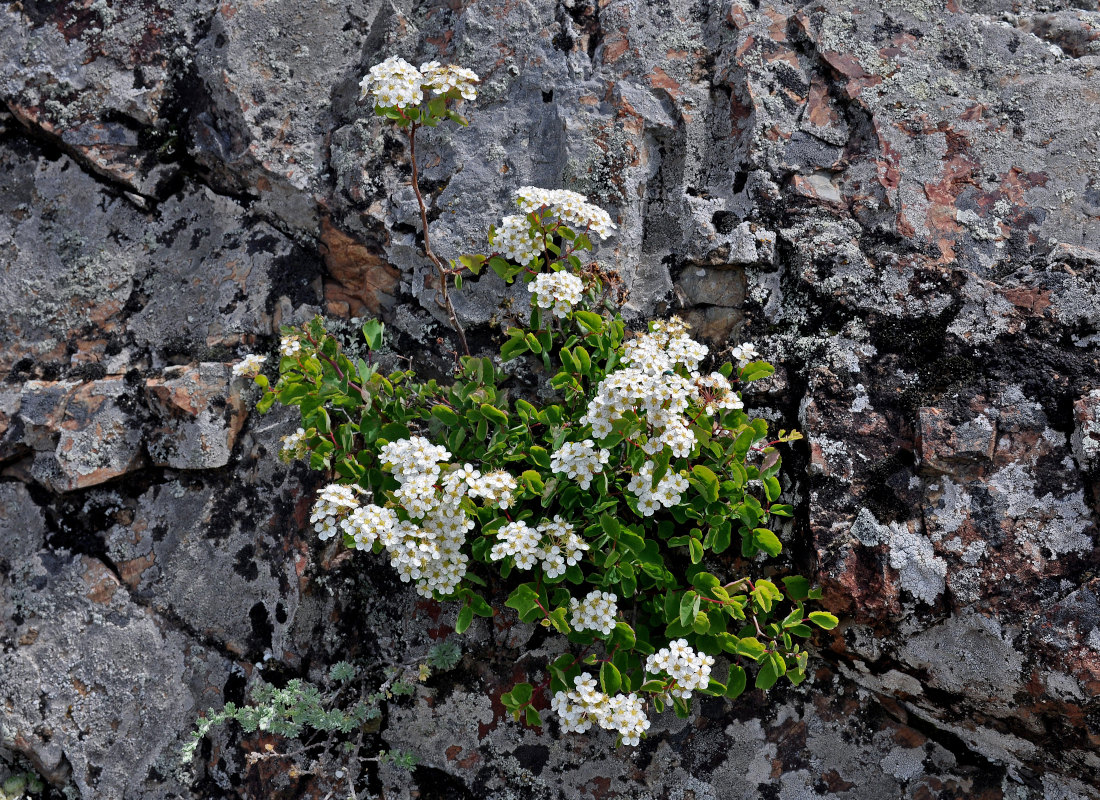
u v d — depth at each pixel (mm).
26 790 1227
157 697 1214
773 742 1158
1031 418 1118
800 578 1124
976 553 1107
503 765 1174
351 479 1163
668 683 1104
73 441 1229
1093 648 1079
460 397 1160
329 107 1259
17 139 1285
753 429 1116
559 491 1132
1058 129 1169
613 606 1111
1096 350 1119
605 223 1152
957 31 1198
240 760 1197
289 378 1154
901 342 1148
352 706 1185
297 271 1250
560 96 1223
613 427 1100
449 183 1228
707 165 1214
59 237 1273
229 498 1227
